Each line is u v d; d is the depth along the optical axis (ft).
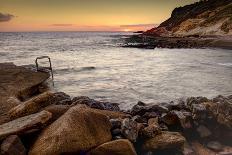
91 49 315.99
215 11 515.09
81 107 27.40
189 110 38.52
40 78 72.90
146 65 145.07
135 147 28.45
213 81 88.43
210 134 32.40
